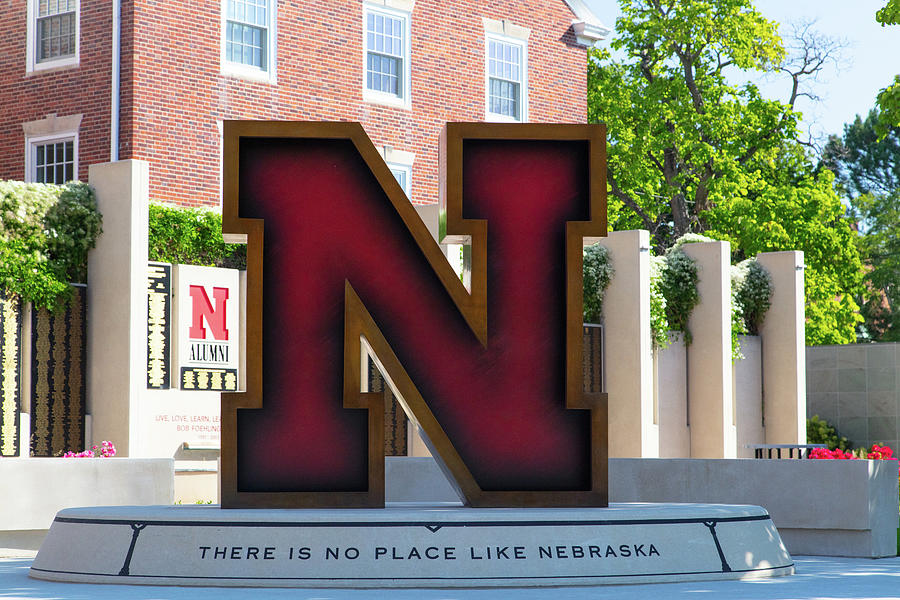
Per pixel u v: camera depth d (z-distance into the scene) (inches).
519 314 460.8
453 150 460.4
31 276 710.5
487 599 373.4
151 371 756.6
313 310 453.4
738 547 446.0
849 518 555.8
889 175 2308.1
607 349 971.9
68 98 901.8
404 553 407.2
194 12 909.2
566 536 418.9
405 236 457.4
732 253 1620.3
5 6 941.8
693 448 1017.5
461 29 1094.4
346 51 1004.6
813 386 1357.0
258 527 413.1
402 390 445.7
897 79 766.5
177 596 378.9
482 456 454.6
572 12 1195.3
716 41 1604.3
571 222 461.1
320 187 456.4
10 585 420.2
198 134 907.4
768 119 1589.6
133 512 432.8
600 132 465.7
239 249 839.7
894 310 1995.6
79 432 734.5
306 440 449.7
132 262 733.9
